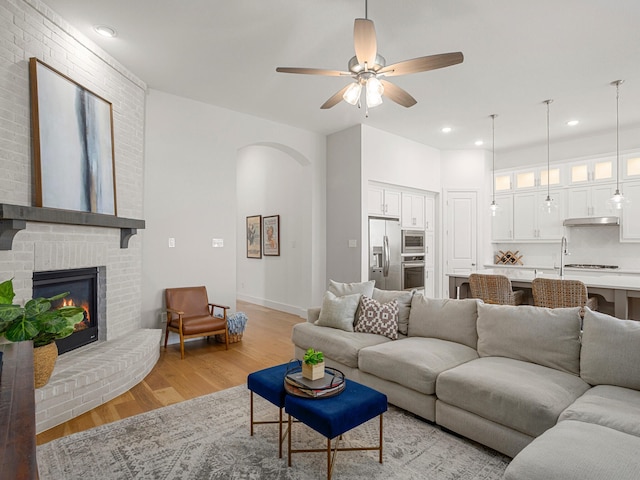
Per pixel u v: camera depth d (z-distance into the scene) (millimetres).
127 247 3732
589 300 3551
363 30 2084
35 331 2244
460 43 3150
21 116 2574
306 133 5652
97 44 3240
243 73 3783
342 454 2127
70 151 2932
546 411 1852
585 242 5953
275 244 6766
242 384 3168
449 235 6695
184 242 4445
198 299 4383
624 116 4930
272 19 2852
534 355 2408
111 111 3441
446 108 4695
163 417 2553
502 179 6746
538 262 6457
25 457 653
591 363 2168
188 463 2025
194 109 4512
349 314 3393
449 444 2223
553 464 1354
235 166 4867
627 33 2982
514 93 4207
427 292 6566
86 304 3309
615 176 5461
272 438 2295
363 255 5352
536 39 3084
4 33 2463
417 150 6262
